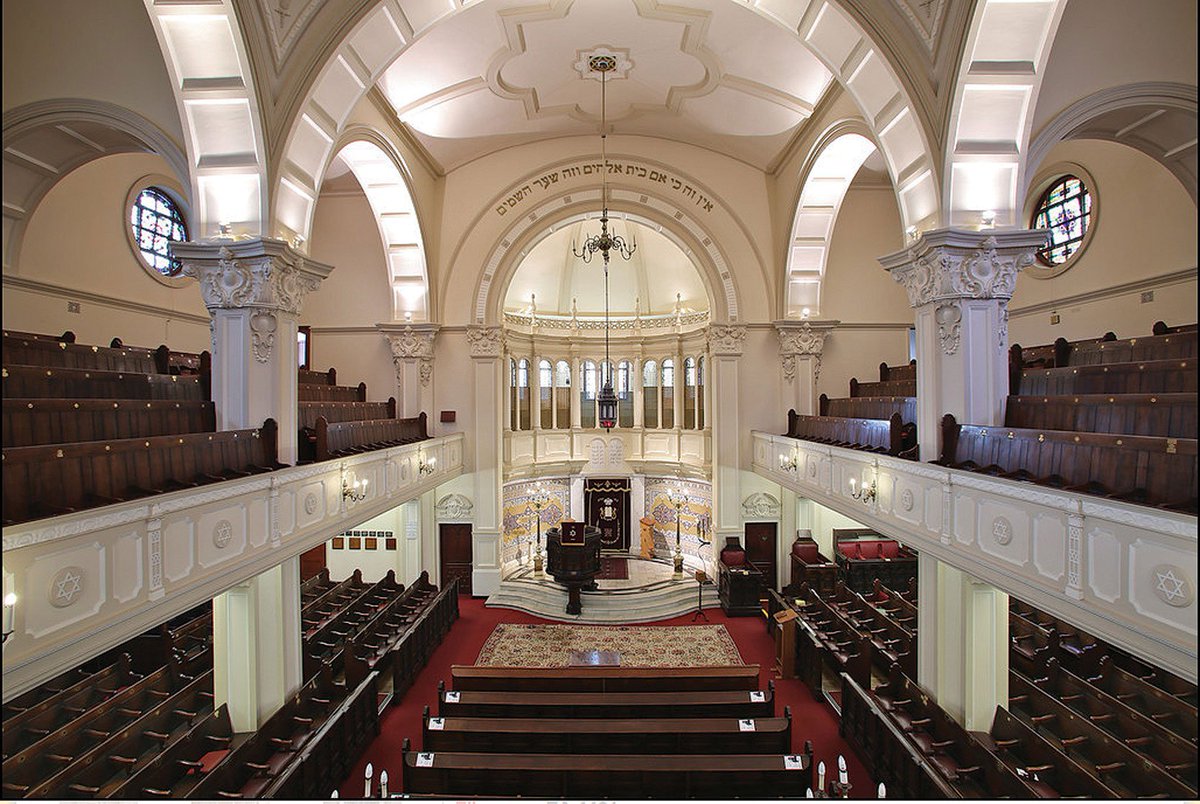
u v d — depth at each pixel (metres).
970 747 7.68
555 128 17.00
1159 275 11.35
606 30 12.68
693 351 20.33
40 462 5.27
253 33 7.97
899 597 13.91
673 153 17.62
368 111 13.05
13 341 7.59
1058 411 7.65
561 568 15.91
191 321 14.44
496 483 17.67
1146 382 7.14
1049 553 6.23
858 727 9.66
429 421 17.61
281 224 9.43
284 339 9.20
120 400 7.05
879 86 9.38
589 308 22.45
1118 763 7.36
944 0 8.12
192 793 6.82
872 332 18.05
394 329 17.23
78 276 11.72
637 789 7.71
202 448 7.42
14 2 7.50
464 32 12.05
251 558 7.66
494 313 17.81
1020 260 8.57
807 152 14.92
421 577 15.88
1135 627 5.25
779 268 17.44
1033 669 10.39
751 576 16.06
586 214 17.88
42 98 7.88
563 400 22.00
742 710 9.40
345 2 8.65
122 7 7.70
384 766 9.34
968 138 8.53
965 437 8.37
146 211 13.60
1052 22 7.71
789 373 17.42
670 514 20.73
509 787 7.77
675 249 21.47
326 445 10.14
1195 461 5.09
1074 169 13.15
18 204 10.38
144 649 10.84
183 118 8.20
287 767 7.63
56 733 7.63
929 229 9.09
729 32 12.30
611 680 10.07
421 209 16.52
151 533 6.02
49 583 4.96
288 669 9.27
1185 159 9.34
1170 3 7.59
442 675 12.55
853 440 12.33
